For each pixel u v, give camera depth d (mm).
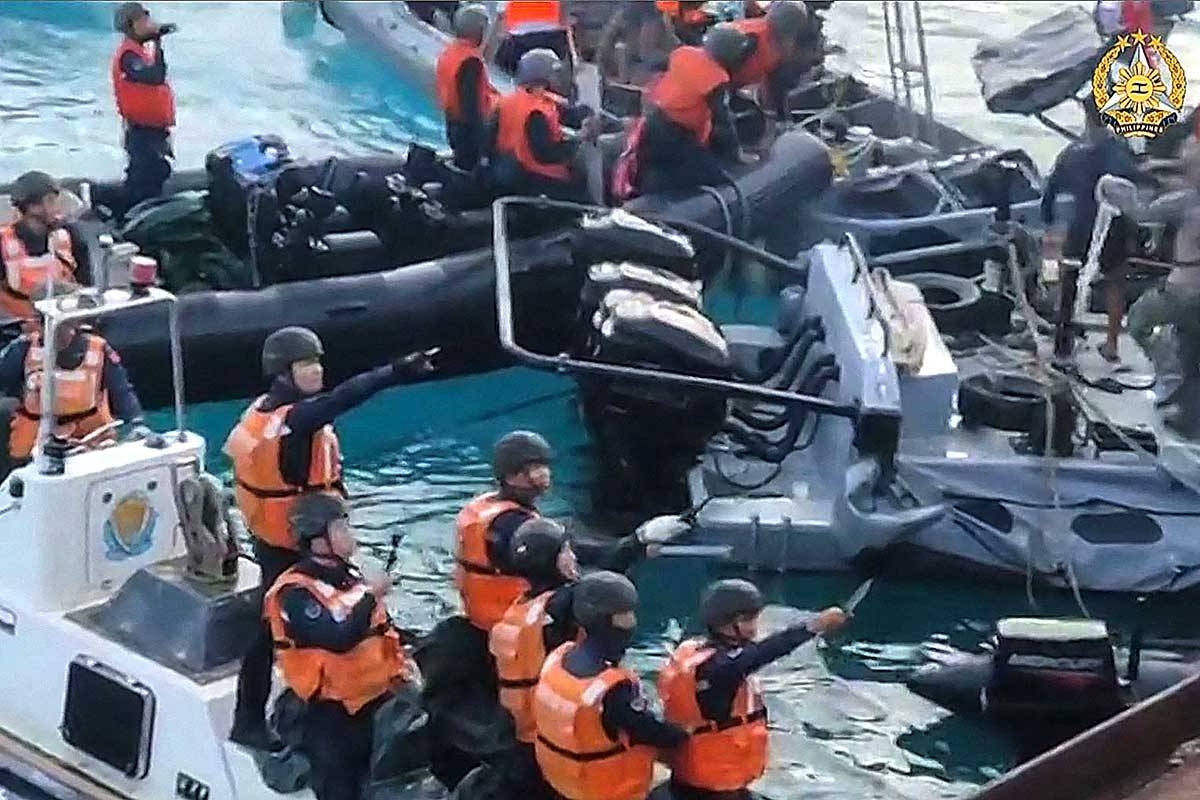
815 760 9805
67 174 16859
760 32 15383
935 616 11125
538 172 13719
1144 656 10578
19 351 9578
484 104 13969
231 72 19922
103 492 8734
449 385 13664
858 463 11219
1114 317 12742
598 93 14547
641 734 6977
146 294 8852
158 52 13992
